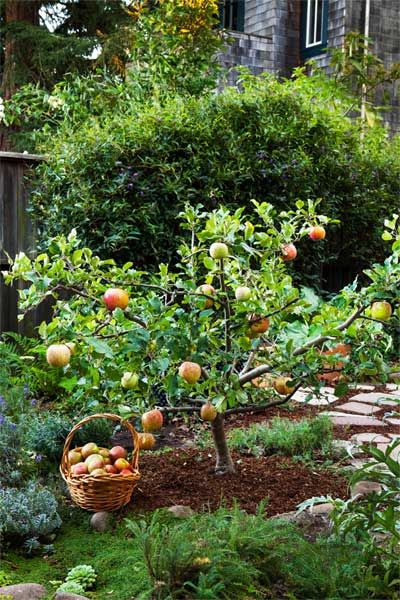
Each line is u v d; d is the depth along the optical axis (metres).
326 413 5.03
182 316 2.94
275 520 2.64
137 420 3.47
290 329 3.41
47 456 3.55
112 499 2.96
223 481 3.36
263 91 6.82
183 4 7.77
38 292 2.97
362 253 7.72
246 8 10.83
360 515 2.50
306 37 10.43
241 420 4.86
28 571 2.57
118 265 5.79
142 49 8.14
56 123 7.90
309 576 2.35
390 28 9.91
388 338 3.32
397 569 2.34
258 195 6.43
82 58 11.02
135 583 2.34
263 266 3.36
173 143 5.93
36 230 6.30
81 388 3.57
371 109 8.69
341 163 7.18
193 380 2.86
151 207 5.75
